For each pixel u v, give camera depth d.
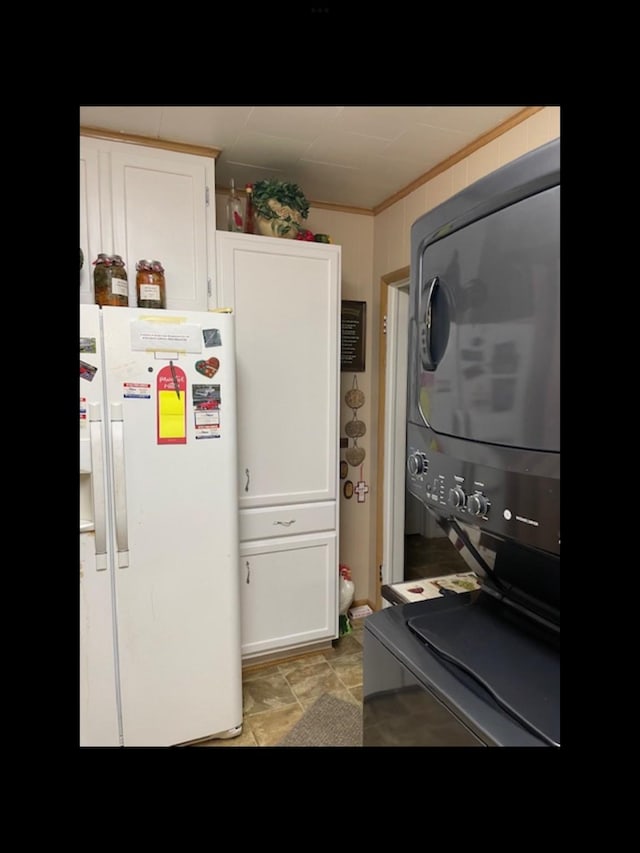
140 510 1.68
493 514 0.73
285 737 1.87
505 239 0.69
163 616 1.73
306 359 2.31
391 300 2.73
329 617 2.44
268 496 2.27
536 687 0.69
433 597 1.11
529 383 0.66
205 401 1.77
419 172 2.32
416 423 0.96
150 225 2.01
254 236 2.17
